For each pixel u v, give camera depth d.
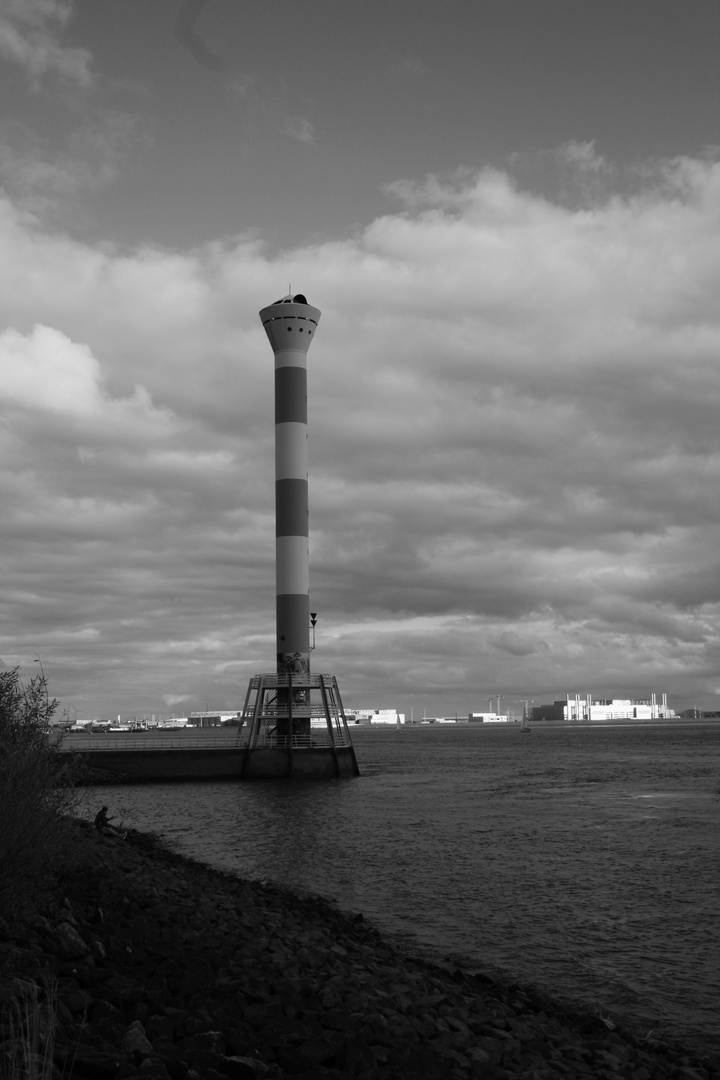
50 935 15.33
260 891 35.31
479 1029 17.47
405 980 21.39
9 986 11.51
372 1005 16.55
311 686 109.88
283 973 17.91
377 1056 12.41
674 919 33.62
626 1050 18.48
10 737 16.88
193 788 98.12
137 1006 12.27
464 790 93.38
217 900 28.36
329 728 110.62
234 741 118.50
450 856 49.50
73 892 20.19
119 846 37.50
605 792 89.38
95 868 25.00
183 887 29.61
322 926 28.73
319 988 16.81
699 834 57.22
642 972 26.91
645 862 46.66
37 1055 8.49
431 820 66.81
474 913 35.03
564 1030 19.73
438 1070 12.91
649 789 92.06
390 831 60.53
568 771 121.81
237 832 61.31
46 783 16.67
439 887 40.47
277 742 111.25
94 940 15.88
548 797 84.94
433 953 29.03
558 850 51.31
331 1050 12.18
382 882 41.88
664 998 24.47
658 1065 18.05
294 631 110.25
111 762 104.81
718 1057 20.23
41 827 16.14
